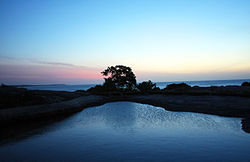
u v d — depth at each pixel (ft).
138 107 85.76
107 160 26.05
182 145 31.55
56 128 46.29
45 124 51.26
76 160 26.30
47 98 75.15
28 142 35.06
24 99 65.87
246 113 55.62
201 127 43.78
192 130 41.27
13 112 55.31
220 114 57.93
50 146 32.55
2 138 37.96
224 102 76.54
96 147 31.58
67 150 30.40
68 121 55.11
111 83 167.12
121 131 41.83
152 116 60.08
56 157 27.53
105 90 163.63
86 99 101.14
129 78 169.78
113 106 92.02
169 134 38.45
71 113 71.00
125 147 31.24
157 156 27.07
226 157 26.18
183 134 38.22
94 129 44.42
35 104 66.03
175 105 80.94
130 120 54.24
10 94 64.85
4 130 44.68
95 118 59.21
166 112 67.87
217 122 48.47
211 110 64.08
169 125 46.60
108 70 172.24
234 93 96.02
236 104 69.15
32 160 26.58
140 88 176.86
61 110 69.51
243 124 45.03
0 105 55.83
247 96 84.74
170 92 131.13
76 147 31.81
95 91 166.30
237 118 52.31
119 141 34.60
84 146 32.22
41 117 60.75
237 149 29.19
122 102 112.78
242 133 38.11
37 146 32.71
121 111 73.51
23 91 71.92
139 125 47.34
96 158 26.84
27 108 60.80
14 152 29.91
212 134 37.81
